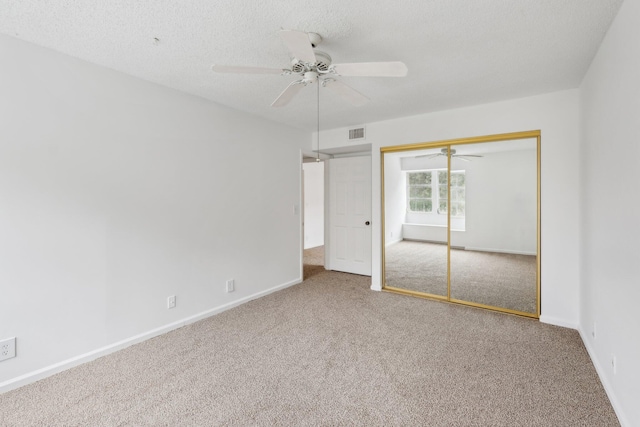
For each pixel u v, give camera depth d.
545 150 2.91
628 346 1.52
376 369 2.15
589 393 1.86
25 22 1.73
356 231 4.80
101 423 1.62
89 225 2.26
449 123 3.43
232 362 2.25
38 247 2.02
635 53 1.43
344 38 1.92
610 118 1.81
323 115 3.66
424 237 3.87
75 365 2.19
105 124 2.34
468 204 3.58
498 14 1.68
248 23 1.76
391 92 2.87
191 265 2.96
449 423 1.62
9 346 1.90
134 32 1.85
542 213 2.93
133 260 2.52
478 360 2.25
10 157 1.90
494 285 3.40
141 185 2.56
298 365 2.21
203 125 3.05
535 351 2.37
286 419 1.66
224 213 3.28
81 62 2.20
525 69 2.38
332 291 3.96
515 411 1.71
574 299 2.79
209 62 2.26
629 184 1.51
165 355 2.35
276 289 3.96
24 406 1.76
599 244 2.05
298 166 4.32
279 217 4.02
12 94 1.90
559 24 1.78
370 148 4.44
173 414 1.70
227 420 1.65
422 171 3.82
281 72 1.85
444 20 1.73
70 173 2.16
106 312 2.36
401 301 3.57
